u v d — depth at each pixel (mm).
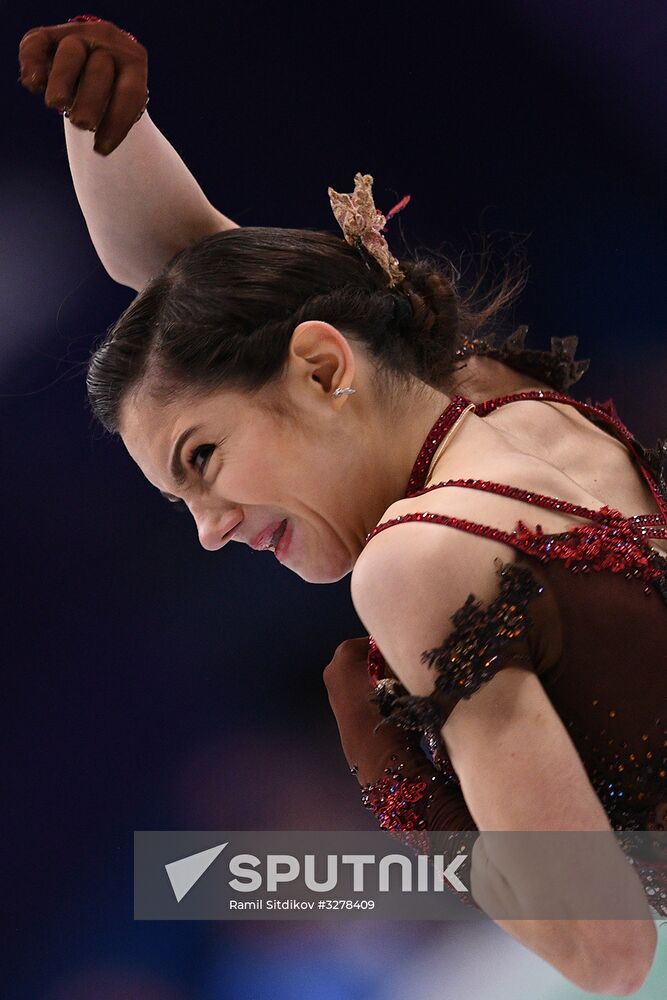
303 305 5223
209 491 5305
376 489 5270
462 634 4371
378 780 5328
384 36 14281
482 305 13117
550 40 14445
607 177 14453
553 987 7121
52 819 11844
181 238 6289
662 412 13867
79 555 12805
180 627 12609
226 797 11906
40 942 11070
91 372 5492
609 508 4895
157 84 13938
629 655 4578
